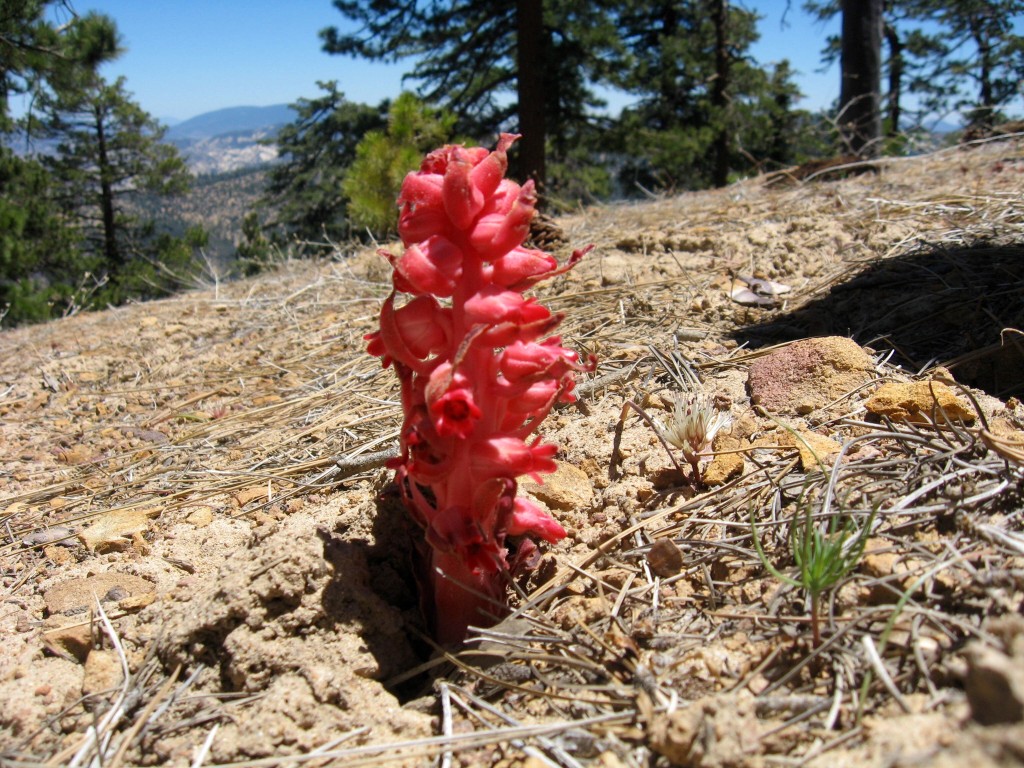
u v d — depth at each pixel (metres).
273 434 0.59
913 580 0.30
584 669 0.31
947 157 1.15
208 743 0.30
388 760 0.28
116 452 0.60
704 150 3.74
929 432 0.41
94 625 0.37
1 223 2.59
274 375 0.72
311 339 0.79
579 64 3.37
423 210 0.31
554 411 0.53
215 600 0.34
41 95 2.26
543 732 0.28
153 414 0.67
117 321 0.98
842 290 0.64
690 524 0.39
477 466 0.31
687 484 0.42
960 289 0.58
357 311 0.85
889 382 0.47
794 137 4.45
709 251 0.80
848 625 0.29
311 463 0.52
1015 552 0.30
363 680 0.31
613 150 3.69
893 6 3.28
